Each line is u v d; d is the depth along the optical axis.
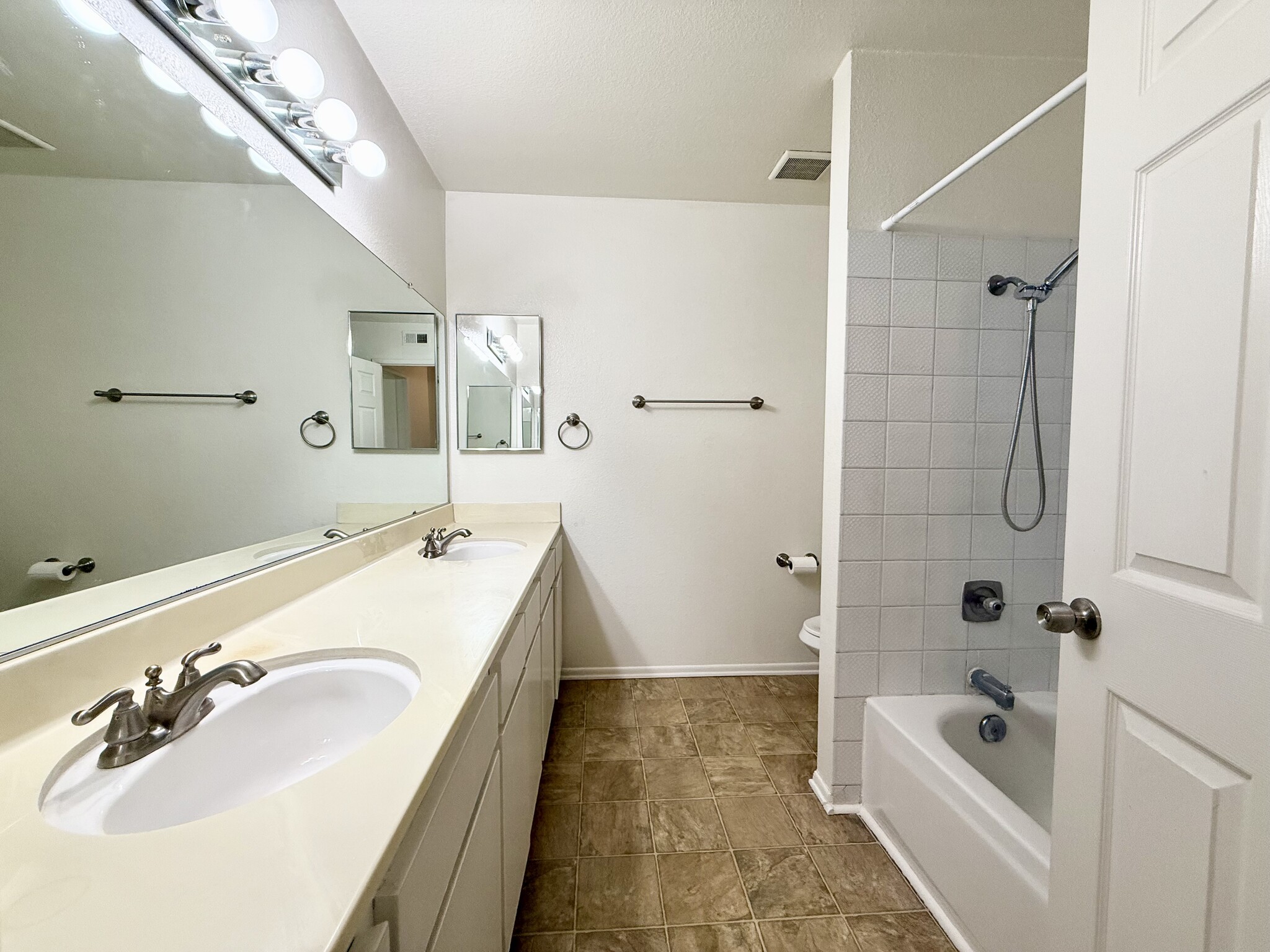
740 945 1.12
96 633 0.68
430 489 2.11
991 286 1.49
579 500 2.40
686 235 2.36
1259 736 0.52
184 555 0.86
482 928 0.80
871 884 1.28
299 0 1.17
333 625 0.98
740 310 2.39
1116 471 0.69
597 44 1.43
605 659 2.46
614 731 2.00
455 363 2.34
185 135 0.87
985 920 1.05
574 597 2.44
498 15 1.34
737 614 2.48
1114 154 0.69
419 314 1.98
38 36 0.64
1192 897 0.58
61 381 0.66
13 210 0.60
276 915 0.35
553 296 2.34
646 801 1.59
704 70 1.53
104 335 0.72
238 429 1.00
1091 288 0.73
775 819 1.51
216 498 0.93
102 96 0.72
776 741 1.93
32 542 0.62
